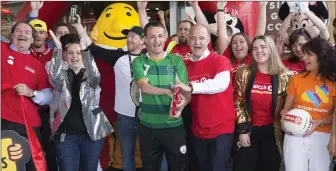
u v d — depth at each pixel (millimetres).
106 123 3965
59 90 3826
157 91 3363
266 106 3775
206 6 6523
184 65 3598
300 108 3557
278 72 3777
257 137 3859
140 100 3877
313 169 3518
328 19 6730
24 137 3742
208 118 3643
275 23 7004
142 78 3457
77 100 3840
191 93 3457
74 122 3816
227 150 3705
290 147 3531
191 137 3830
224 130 3664
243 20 6605
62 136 3814
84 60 3900
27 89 3715
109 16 5434
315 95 3492
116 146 5105
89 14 6934
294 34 4453
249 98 3775
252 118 3844
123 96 4285
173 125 3547
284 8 6938
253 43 3803
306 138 3488
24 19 6059
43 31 4547
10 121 3715
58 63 3785
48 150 4375
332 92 3461
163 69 3533
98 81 3938
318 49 3438
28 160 3756
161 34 3535
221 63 3631
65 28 4953
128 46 4348
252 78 3787
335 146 3375
